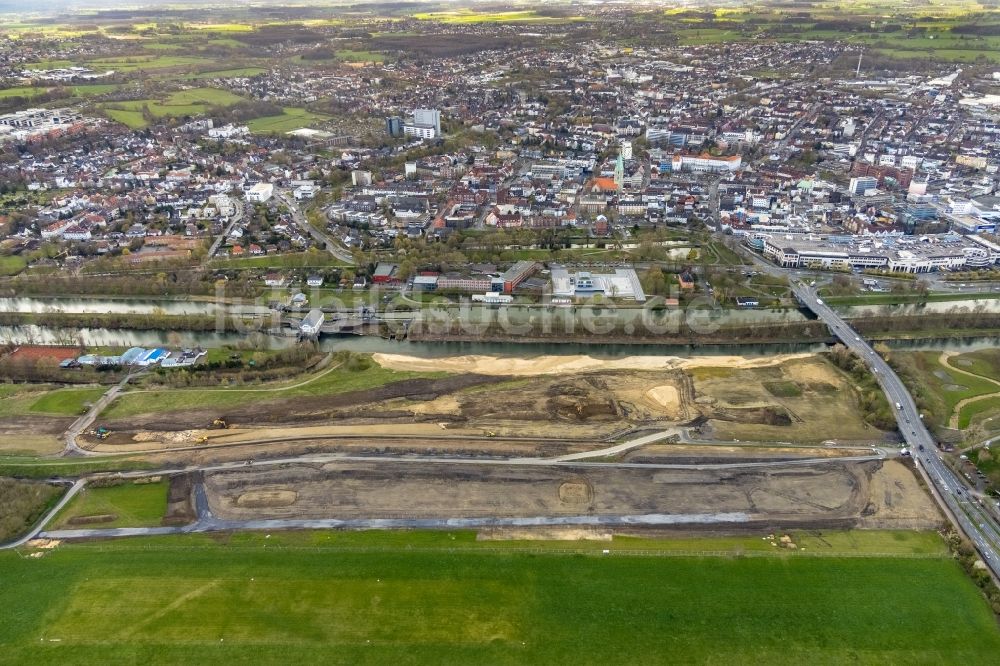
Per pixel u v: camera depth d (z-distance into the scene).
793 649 190.00
